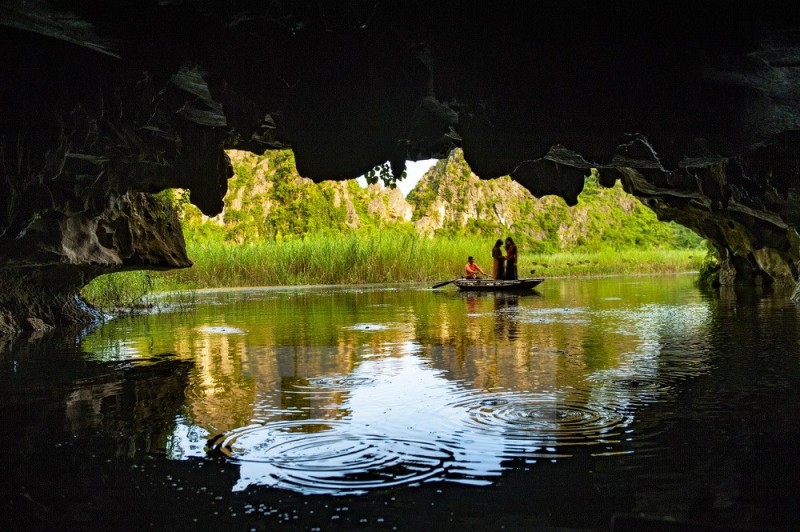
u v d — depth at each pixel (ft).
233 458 14.84
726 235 67.10
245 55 21.38
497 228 168.04
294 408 19.06
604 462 14.33
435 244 109.19
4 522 11.85
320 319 43.06
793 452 14.76
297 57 21.26
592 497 12.59
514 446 15.43
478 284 73.00
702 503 12.26
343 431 16.72
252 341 32.60
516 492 12.85
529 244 164.66
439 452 15.07
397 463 14.40
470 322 40.32
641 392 20.43
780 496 12.53
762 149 28.73
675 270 124.98
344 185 154.92
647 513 11.89
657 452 14.89
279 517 11.91
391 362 26.30
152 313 47.91
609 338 32.30
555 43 20.56
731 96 21.98
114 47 21.66
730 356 26.30
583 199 182.29
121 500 12.69
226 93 23.12
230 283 88.99
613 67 20.80
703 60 20.57
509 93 21.16
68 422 17.80
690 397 19.69
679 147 23.16
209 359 27.37
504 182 178.91
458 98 21.16
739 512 11.89
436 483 13.32
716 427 16.63
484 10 20.16
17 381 23.11
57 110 23.17
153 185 31.09
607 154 22.58
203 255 89.45
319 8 19.81
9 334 35.55
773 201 37.60
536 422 17.31
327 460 14.65
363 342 31.99
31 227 32.04
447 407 18.94
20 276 36.68
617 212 183.11
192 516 12.00
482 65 20.83
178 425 17.43
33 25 20.58
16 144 23.16
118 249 39.06
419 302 56.85
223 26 21.02
